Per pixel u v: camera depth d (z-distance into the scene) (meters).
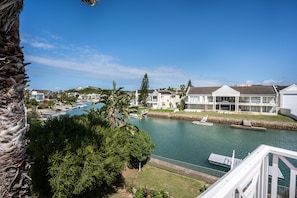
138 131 15.52
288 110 40.81
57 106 70.94
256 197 2.32
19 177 2.42
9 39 2.20
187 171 14.23
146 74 66.69
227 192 1.52
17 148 2.35
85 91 160.62
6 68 2.18
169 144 25.33
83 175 8.71
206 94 52.00
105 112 16.05
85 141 9.36
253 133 31.80
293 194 2.79
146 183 12.91
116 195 11.55
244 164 2.03
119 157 10.80
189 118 44.59
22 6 2.31
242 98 47.53
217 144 25.34
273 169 2.77
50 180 8.25
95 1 3.08
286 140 27.53
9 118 2.25
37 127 10.30
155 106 62.00
